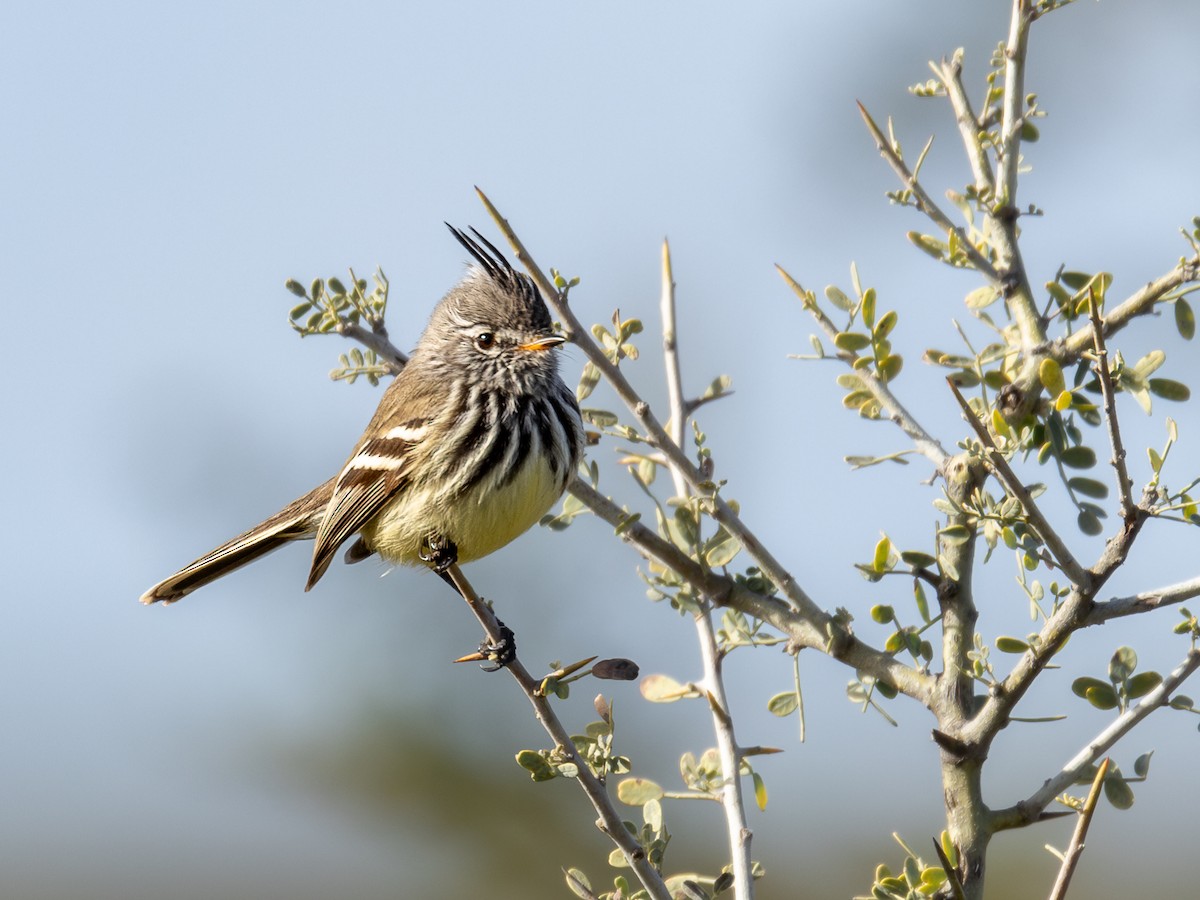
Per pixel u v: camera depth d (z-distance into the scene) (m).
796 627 9.66
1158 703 8.49
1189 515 7.86
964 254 9.69
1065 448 9.05
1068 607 8.27
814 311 10.02
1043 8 9.91
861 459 9.81
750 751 9.58
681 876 9.65
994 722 8.65
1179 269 9.07
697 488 9.61
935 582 9.27
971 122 10.23
